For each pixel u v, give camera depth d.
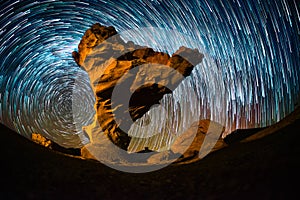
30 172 5.87
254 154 6.67
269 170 5.45
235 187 5.26
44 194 5.23
